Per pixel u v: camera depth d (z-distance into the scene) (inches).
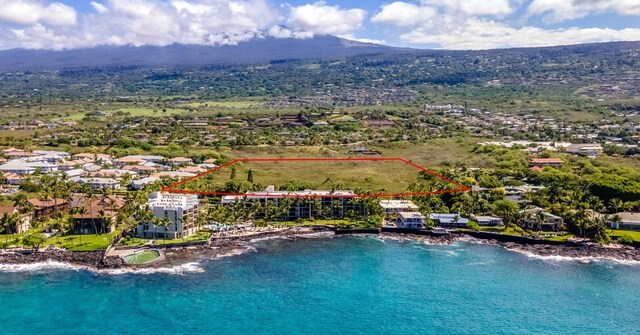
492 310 6865.2
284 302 7012.8
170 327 6294.3
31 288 7268.7
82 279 7608.3
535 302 7101.4
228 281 7667.3
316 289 7445.9
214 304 6904.5
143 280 7623.0
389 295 7278.5
